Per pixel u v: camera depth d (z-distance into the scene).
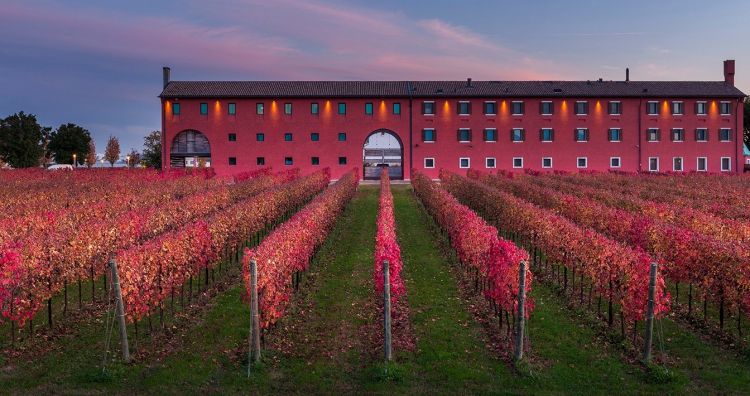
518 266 13.48
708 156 73.19
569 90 73.44
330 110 72.12
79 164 126.88
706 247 15.19
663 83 76.56
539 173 61.78
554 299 17.45
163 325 14.77
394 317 15.48
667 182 46.78
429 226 31.64
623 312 13.56
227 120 71.81
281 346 13.36
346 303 16.89
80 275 16.44
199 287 18.16
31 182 45.09
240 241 23.31
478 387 11.20
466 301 17.16
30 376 11.66
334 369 12.05
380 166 86.56
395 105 72.31
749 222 22.19
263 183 43.16
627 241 21.38
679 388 11.09
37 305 13.92
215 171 71.00
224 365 12.32
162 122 71.62
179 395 10.91
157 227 23.78
